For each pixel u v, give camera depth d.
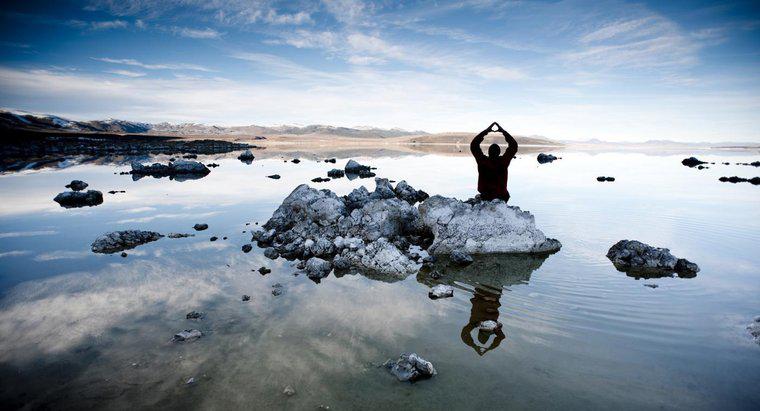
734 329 6.55
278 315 7.12
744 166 44.66
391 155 65.00
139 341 6.25
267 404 4.82
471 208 12.01
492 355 5.85
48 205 17.91
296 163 45.06
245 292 8.16
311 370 5.49
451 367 5.55
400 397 4.94
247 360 5.73
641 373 5.40
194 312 7.11
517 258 10.66
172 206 17.75
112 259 10.16
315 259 9.47
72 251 10.84
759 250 10.89
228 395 4.99
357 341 6.23
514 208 11.67
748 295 7.92
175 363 5.67
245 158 49.69
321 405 4.80
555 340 6.26
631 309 7.33
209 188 23.72
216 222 14.55
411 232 13.46
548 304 7.60
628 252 10.05
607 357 5.79
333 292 8.20
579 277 9.08
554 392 5.02
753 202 18.69
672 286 8.44
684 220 14.75
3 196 20.36
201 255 10.57
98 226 13.89
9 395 5.01
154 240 12.03
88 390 5.10
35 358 5.80
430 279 9.09
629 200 19.27
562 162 52.03
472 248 11.28
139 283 8.58
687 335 6.39
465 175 32.34
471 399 4.90
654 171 37.41
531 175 32.72
